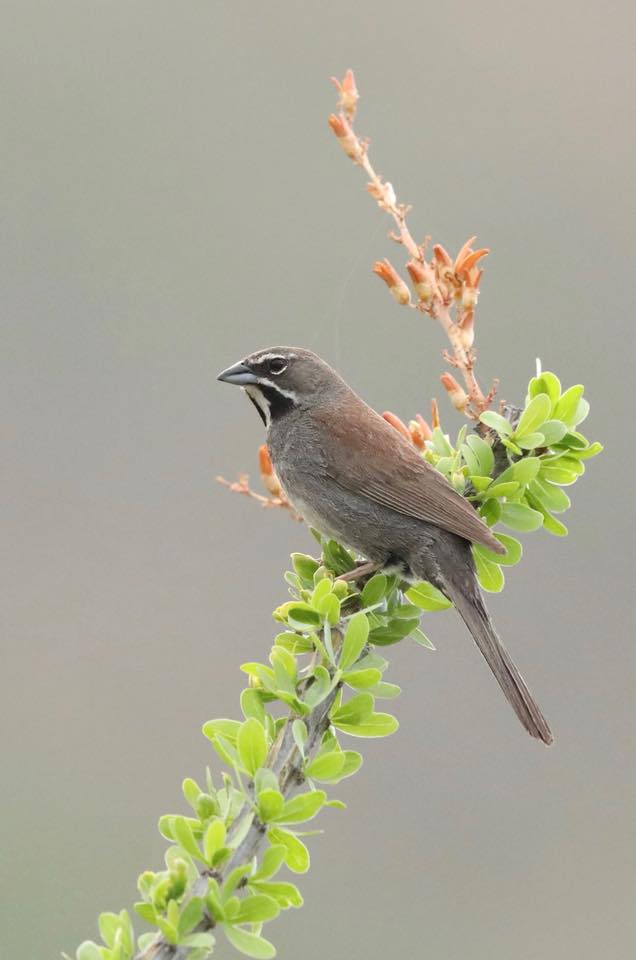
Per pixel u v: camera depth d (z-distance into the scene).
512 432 8.98
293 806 6.44
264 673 7.27
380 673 7.30
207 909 6.10
